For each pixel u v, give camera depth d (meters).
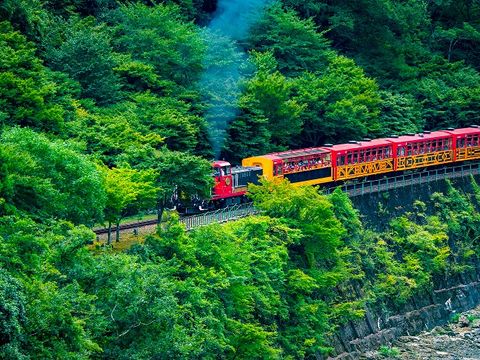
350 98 123.38
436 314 102.81
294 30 130.88
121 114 96.69
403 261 104.31
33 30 101.31
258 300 76.25
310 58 130.00
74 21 108.88
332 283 86.62
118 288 60.00
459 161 125.06
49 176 67.31
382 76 144.12
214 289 71.00
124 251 72.25
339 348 87.56
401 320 97.88
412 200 112.06
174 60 110.00
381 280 98.69
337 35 146.75
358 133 122.38
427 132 124.88
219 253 73.06
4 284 51.19
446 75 149.50
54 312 53.94
